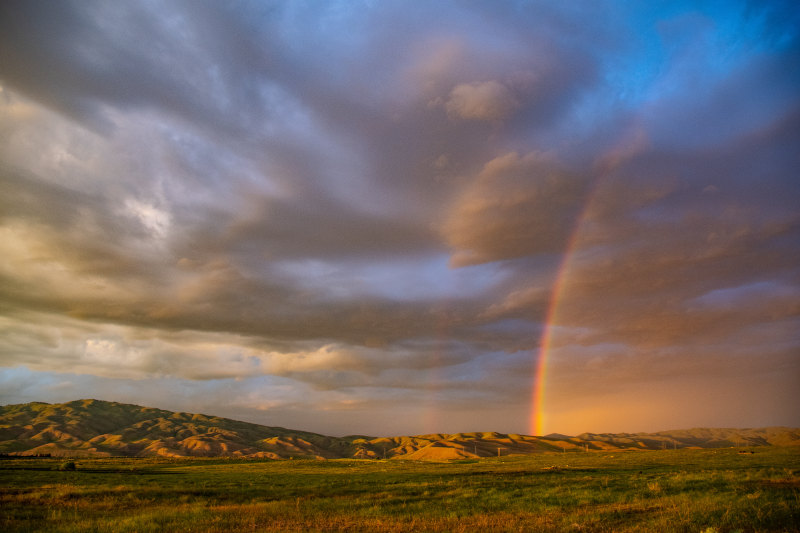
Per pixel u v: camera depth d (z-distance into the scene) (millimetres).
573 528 17656
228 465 119500
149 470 87812
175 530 19453
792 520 16891
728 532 15594
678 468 65938
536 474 60594
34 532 19375
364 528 19469
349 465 119000
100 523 21328
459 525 19578
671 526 16922
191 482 54156
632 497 28203
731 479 37156
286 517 23328
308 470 90812
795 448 128500
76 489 38594
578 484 40562
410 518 22312
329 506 28406
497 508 25719
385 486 44406
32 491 37438
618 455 138750
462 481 48188
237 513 24859
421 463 133125
